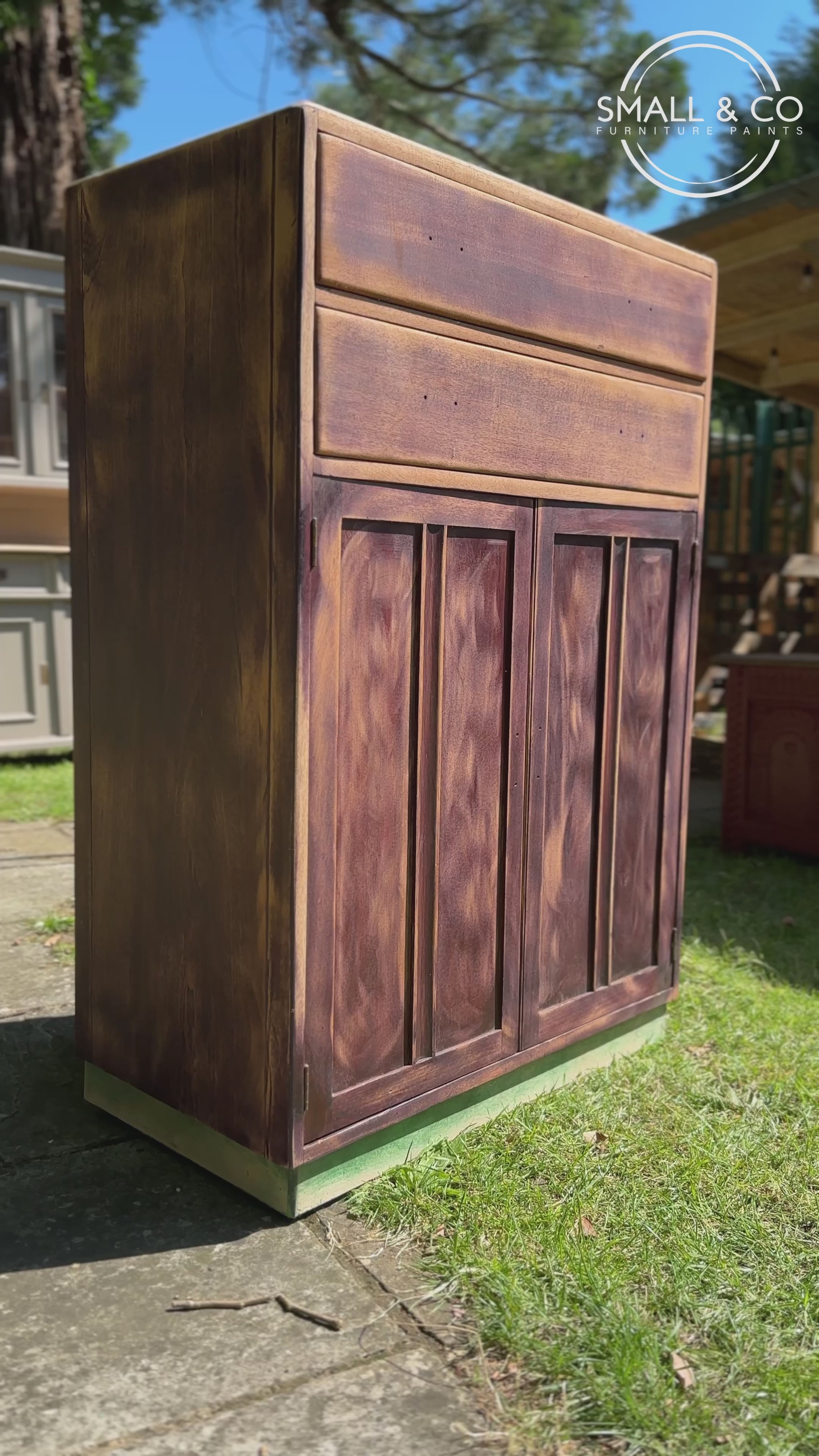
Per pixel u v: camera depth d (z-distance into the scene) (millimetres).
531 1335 1778
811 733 5066
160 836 2266
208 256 2025
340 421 1963
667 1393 1674
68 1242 2051
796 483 11031
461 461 2215
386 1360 1743
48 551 6461
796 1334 1821
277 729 1979
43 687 6590
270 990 2043
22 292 6566
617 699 2727
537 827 2525
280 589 1951
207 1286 1921
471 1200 2166
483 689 2355
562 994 2658
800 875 4969
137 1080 2416
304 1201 2125
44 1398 1640
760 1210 2191
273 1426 1598
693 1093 2678
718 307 7387
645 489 2729
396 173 2008
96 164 14375
